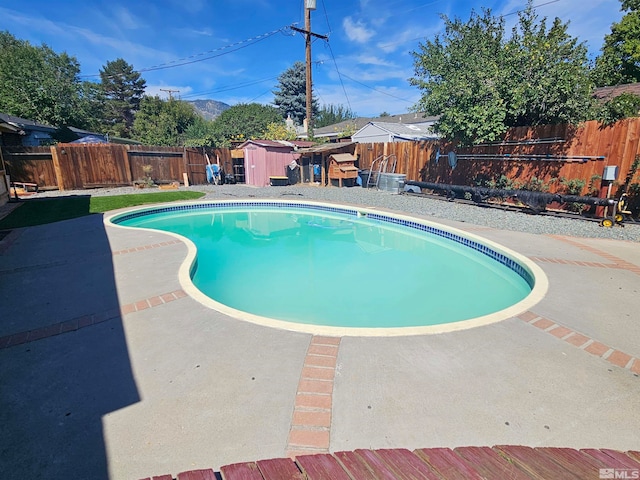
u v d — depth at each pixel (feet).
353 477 5.61
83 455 6.57
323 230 34.27
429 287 20.22
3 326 11.66
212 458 6.47
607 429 7.08
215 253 27.12
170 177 57.98
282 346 10.30
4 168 38.68
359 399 8.00
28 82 82.28
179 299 13.74
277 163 59.41
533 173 31.76
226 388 8.45
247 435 7.00
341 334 10.95
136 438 6.97
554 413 7.52
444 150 40.19
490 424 7.22
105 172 52.11
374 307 17.56
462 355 9.74
